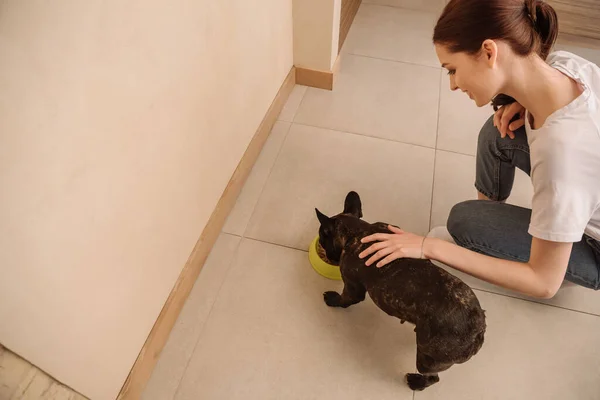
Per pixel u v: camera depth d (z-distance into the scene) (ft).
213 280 5.49
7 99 2.34
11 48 2.29
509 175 5.15
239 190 6.33
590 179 3.14
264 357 4.91
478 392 4.74
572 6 9.59
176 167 4.45
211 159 5.25
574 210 3.15
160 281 4.68
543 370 4.88
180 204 4.74
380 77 8.11
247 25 5.41
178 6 3.79
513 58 3.13
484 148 5.05
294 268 5.62
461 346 3.92
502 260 3.63
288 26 7.07
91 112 3.02
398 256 3.84
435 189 6.44
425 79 8.09
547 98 3.25
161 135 4.01
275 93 7.19
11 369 2.75
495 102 4.57
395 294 4.18
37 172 2.67
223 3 4.61
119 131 3.38
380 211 6.17
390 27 9.13
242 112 5.90
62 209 2.96
